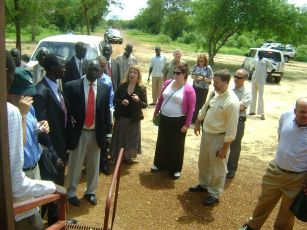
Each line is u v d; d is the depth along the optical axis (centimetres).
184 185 627
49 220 386
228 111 516
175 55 1011
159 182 632
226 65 3114
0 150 144
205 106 571
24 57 748
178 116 622
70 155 519
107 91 516
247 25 2669
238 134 650
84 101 496
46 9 1612
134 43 4944
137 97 652
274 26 2689
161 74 1203
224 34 2753
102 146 520
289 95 1806
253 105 1250
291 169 423
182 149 642
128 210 536
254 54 2278
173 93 623
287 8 2647
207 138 549
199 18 2700
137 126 680
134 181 628
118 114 662
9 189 150
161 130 644
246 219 536
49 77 425
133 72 646
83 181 610
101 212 520
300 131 414
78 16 2608
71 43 907
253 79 1214
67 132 499
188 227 506
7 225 150
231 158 664
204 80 966
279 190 442
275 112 1349
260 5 2598
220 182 560
